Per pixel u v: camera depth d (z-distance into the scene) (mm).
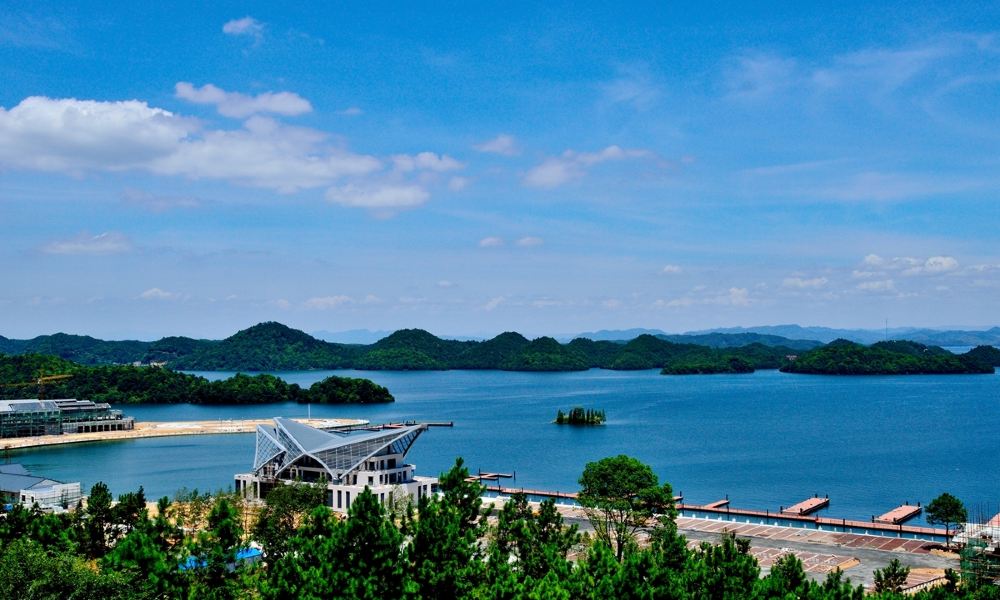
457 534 103188
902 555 160500
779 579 90938
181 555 100750
